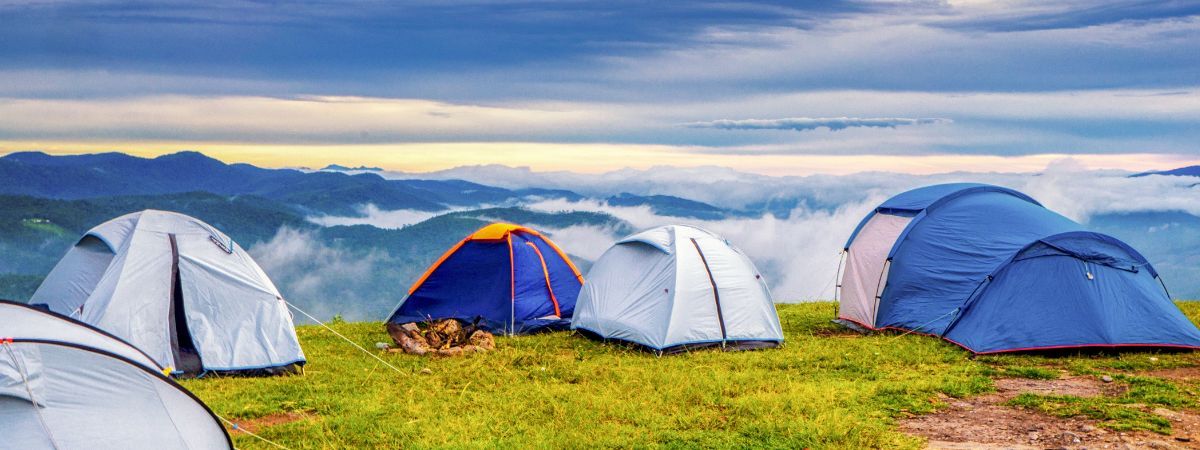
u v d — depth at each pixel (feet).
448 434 30.83
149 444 24.94
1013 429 31.09
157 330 40.34
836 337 53.78
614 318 51.29
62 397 23.98
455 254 60.44
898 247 55.11
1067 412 32.94
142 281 41.16
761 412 33.55
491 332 56.13
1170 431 29.89
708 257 50.31
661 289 49.47
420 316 59.93
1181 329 46.96
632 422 32.91
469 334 50.39
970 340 47.62
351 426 31.65
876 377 41.04
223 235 44.73
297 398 36.63
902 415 33.58
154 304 40.83
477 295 59.88
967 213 53.83
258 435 30.50
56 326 25.62
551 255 60.90
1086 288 47.55
